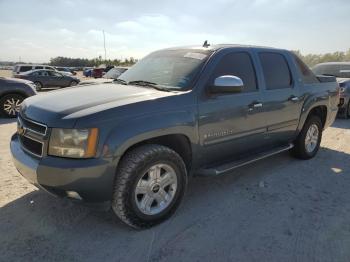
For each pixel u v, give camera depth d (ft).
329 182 15.25
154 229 10.89
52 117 9.78
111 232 10.67
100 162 9.49
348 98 31.63
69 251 9.66
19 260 9.20
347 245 10.19
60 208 12.15
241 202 12.99
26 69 91.35
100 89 12.34
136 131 10.02
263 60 15.08
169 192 11.32
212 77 12.48
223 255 9.59
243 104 13.44
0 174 15.35
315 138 18.80
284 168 17.01
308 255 9.66
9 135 24.09
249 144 14.37
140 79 13.71
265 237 10.54
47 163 9.54
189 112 11.44
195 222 11.38
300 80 16.99
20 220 11.28
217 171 12.57
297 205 12.82
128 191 10.09
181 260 9.35
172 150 11.07
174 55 14.03
